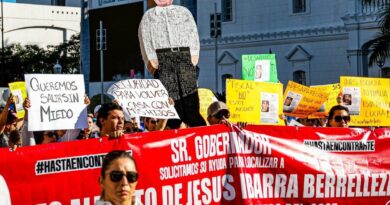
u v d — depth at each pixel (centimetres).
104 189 566
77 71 8344
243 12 5659
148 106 905
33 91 820
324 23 5141
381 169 945
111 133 772
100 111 849
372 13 4778
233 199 859
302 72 5338
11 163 717
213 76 5838
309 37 5238
